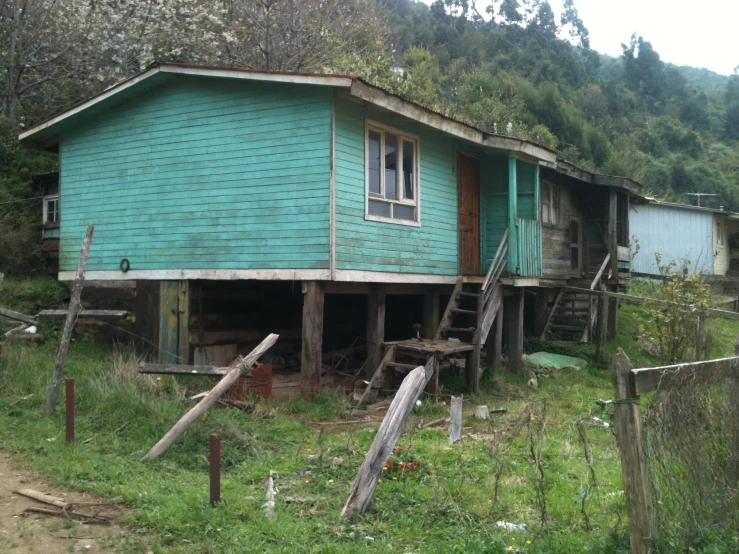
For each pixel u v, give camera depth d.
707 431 4.75
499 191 14.21
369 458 5.32
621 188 18.91
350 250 10.20
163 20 20.69
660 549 4.04
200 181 11.01
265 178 10.39
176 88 11.27
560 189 19.25
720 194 53.59
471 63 55.34
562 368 14.69
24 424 7.54
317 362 10.05
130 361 9.84
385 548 4.57
